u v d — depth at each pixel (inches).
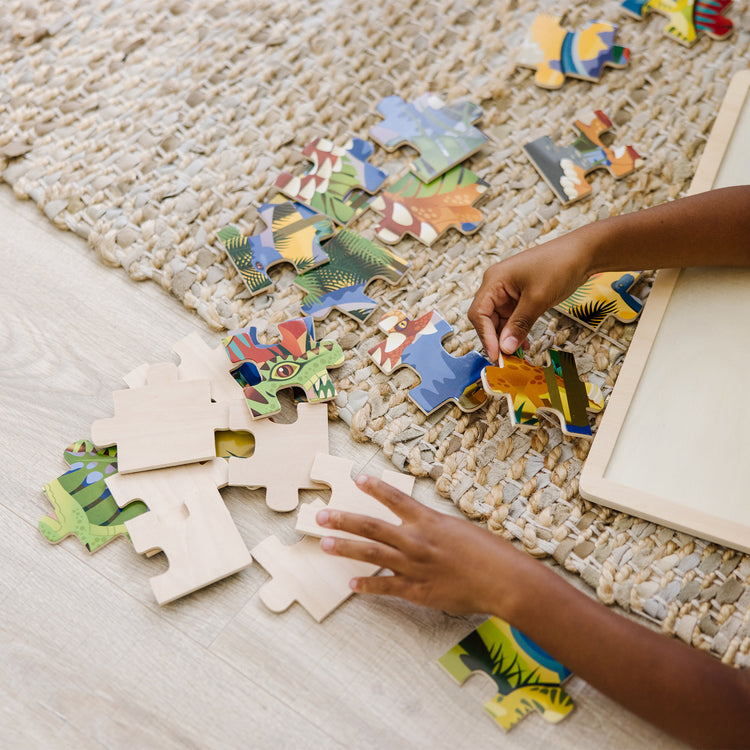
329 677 33.4
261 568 35.6
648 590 34.6
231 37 49.3
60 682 33.4
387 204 43.6
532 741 32.0
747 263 39.0
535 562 32.1
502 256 42.5
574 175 43.9
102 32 49.5
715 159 43.2
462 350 40.0
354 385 39.4
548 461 37.5
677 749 31.8
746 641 33.4
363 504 35.8
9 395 39.8
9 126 46.6
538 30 48.6
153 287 42.7
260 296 41.9
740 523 34.9
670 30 48.2
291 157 45.4
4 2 50.4
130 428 37.4
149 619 34.6
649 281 41.3
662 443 36.7
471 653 33.4
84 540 35.9
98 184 44.8
